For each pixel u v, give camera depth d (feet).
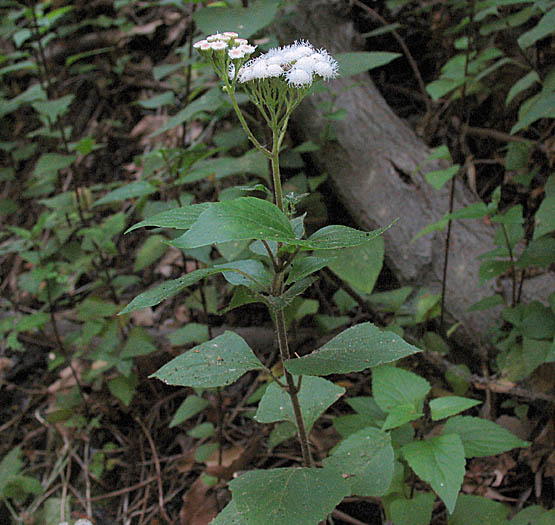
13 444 2.98
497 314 2.44
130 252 3.66
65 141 3.06
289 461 2.49
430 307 2.53
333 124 3.14
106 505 2.61
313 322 3.04
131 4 4.51
